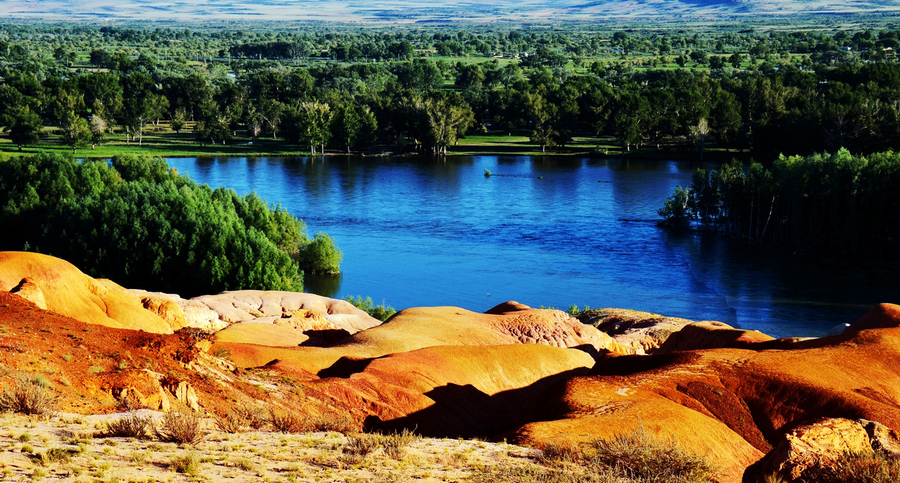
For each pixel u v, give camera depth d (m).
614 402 28.98
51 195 92.44
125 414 21.19
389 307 74.06
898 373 33.75
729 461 26.66
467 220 118.56
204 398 24.97
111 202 79.44
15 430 18.38
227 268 74.75
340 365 37.03
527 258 96.69
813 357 34.59
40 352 23.42
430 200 134.50
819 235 97.31
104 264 77.62
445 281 86.94
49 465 16.39
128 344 26.05
